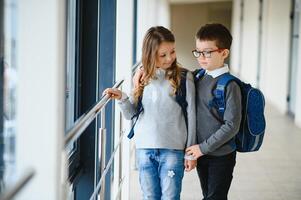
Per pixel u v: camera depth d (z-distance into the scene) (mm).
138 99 2123
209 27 2029
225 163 2074
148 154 2082
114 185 2893
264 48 9125
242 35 12922
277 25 7980
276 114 7242
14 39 1642
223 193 2102
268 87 8648
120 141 2818
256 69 10156
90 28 2926
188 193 3473
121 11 3230
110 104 3137
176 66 2082
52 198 1354
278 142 5273
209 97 2037
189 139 2045
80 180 2957
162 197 2102
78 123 1662
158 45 2020
